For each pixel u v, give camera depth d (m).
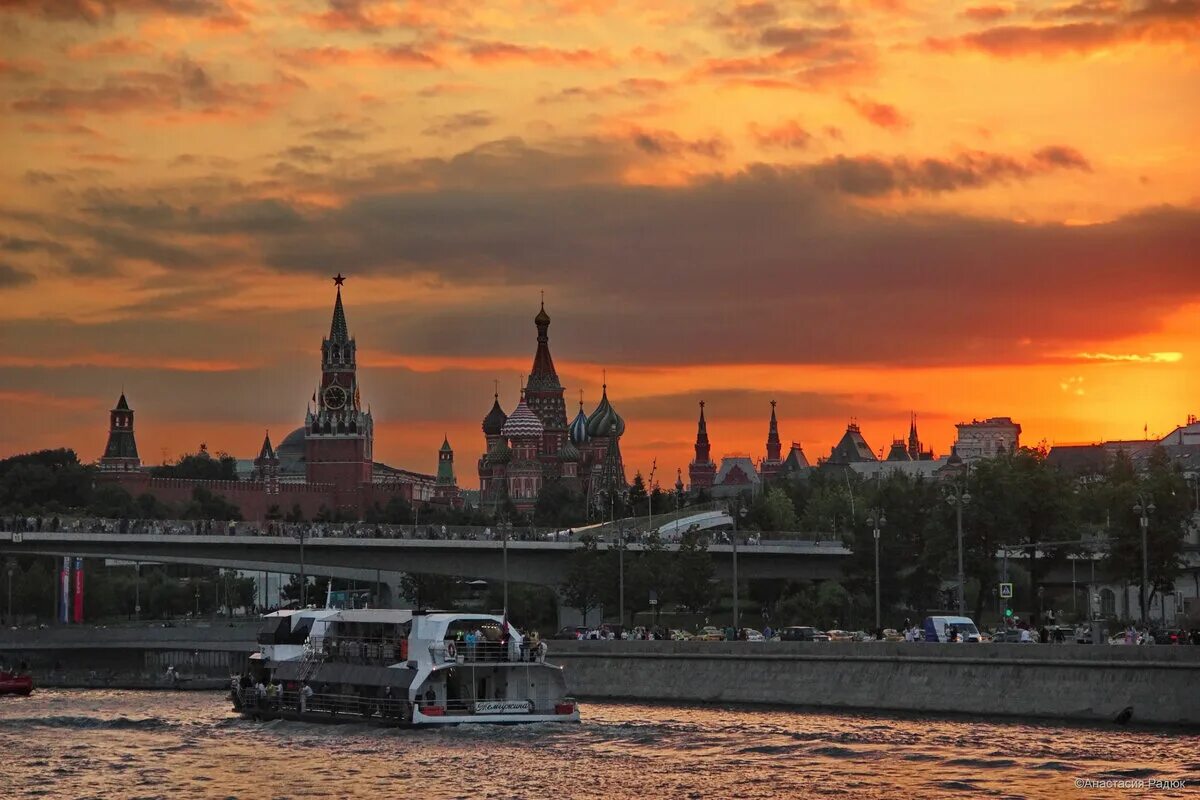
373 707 170.88
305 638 191.38
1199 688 157.75
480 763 145.38
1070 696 167.00
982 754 142.88
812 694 190.62
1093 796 124.50
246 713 186.50
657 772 139.12
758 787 131.50
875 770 137.25
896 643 184.25
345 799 131.88
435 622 167.62
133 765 150.62
